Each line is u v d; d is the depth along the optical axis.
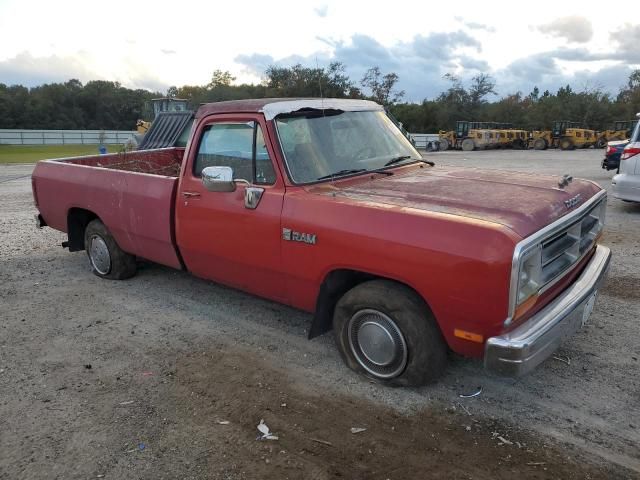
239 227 4.30
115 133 52.00
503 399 3.63
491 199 3.66
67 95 83.69
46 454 3.18
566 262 3.64
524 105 64.69
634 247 7.29
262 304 5.45
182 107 24.00
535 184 4.16
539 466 2.98
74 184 6.09
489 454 3.09
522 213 3.34
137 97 88.31
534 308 3.38
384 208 3.53
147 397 3.77
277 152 4.08
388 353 3.68
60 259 7.20
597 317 4.92
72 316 5.23
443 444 3.19
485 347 3.13
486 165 22.19
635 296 5.43
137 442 3.27
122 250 6.02
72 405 3.68
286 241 3.97
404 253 3.35
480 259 3.05
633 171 9.38
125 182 5.43
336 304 3.96
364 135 4.73
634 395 3.64
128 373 4.11
